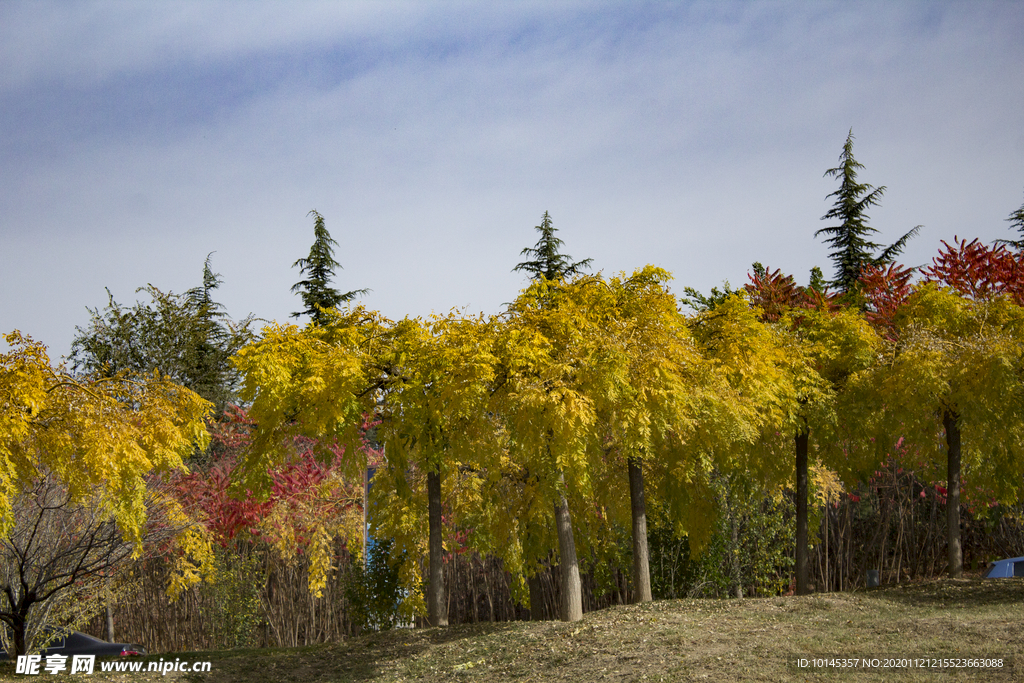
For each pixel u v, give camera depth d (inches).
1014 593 555.2
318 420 568.4
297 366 589.0
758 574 807.1
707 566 774.5
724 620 521.0
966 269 895.7
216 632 866.1
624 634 500.4
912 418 682.2
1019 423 658.2
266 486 603.5
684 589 794.8
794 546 838.5
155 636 884.6
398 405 596.4
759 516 798.5
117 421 526.3
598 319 601.0
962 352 647.8
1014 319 679.1
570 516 673.6
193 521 757.9
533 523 692.7
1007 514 820.6
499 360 569.0
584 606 841.5
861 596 595.2
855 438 702.5
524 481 684.1
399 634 639.1
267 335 594.2
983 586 590.2
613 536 759.1
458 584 858.1
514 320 597.9
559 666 462.6
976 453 693.3
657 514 765.3
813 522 812.0
